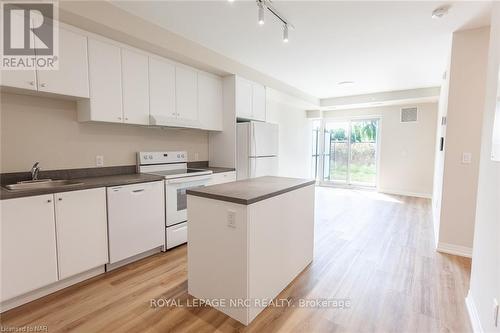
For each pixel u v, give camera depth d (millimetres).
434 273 2408
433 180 5660
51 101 2441
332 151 7371
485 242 1592
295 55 3557
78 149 2652
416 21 2580
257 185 2209
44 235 1932
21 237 1820
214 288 1874
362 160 6898
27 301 1923
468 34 2729
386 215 4355
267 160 4238
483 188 1710
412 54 3484
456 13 2420
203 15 2514
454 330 1673
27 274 1860
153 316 1798
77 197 2111
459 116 2793
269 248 1907
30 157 2332
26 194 1825
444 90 3803
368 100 5945
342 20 2574
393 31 2812
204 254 1916
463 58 2758
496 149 1479
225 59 3602
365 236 3375
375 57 3623
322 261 2650
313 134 7566
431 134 5812
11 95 2201
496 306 1347
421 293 2082
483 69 2672
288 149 6410
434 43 3111
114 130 2957
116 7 2350
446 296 2041
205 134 4125
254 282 1760
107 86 2541
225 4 2322
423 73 4348
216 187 2104
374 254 2826
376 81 4898
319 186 7258
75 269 2127
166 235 2883
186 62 3246
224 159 4008
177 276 2352
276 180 2541
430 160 5836
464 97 2766
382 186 6465
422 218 4188
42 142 2398
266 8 2357
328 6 2318
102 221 2291
